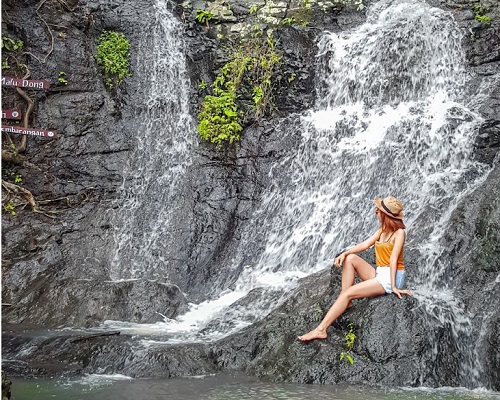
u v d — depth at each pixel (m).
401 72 12.30
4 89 11.75
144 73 13.02
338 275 7.39
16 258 10.30
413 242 8.53
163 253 11.23
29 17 12.38
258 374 6.57
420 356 6.45
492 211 8.22
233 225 11.41
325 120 12.11
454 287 7.65
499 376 6.38
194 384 6.21
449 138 10.77
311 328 6.97
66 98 12.29
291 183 11.69
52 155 11.92
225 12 13.51
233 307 8.62
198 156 12.27
